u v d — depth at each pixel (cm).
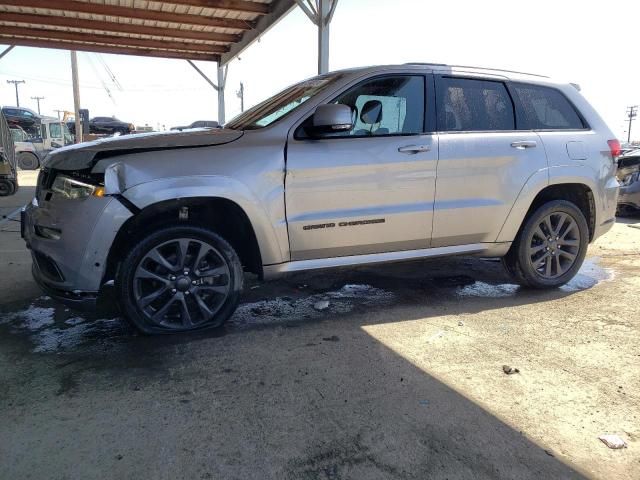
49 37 1295
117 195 324
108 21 1199
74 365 317
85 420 256
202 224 355
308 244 378
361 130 389
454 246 430
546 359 329
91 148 338
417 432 248
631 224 852
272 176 357
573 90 481
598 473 221
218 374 306
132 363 320
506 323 393
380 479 215
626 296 458
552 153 446
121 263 338
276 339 360
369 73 396
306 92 405
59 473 217
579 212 468
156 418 258
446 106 417
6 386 290
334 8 766
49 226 337
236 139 359
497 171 425
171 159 337
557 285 475
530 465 225
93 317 401
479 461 228
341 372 310
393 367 317
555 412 267
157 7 1073
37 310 417
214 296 372
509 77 450
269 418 259
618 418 262
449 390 289
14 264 558
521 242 455
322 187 371
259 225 357
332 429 250
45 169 359
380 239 397
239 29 1210
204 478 215
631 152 928
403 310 423
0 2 1004
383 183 388
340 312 419
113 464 223
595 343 354
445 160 404
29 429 248
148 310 353
